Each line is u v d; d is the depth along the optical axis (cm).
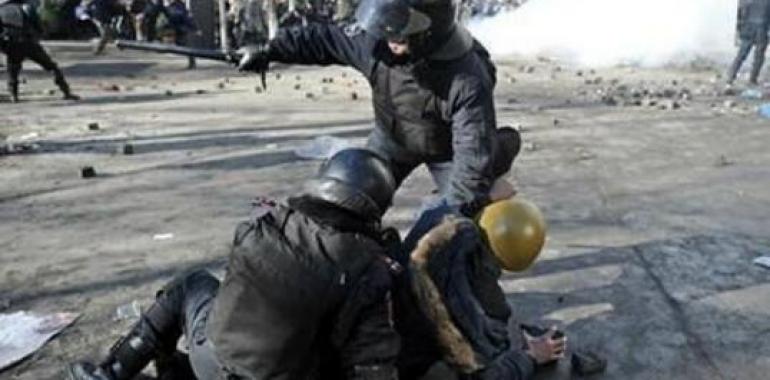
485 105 335
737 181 707
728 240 547
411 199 650
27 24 1195
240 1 2167
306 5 2305
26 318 421
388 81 354
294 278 250
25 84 1455
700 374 367
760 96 1225
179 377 335
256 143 887
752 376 365
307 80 1546
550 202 644
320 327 254
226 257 518
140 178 734
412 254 303
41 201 659
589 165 771
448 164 379
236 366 260
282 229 257
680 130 950
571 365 372
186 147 870
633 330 410
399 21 319
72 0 2323
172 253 527
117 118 1071
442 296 301
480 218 334
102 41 2008
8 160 812
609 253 521
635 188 686
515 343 360
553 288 463
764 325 415
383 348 253
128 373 326
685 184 698
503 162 364
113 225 591
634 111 1095
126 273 491
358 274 250
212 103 1215
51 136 941
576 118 1040
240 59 387
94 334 407
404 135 367
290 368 256
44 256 523
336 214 253
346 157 261
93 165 788
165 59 1961
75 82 1502
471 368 302
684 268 494
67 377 350
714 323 418
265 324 253
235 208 632
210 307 294
